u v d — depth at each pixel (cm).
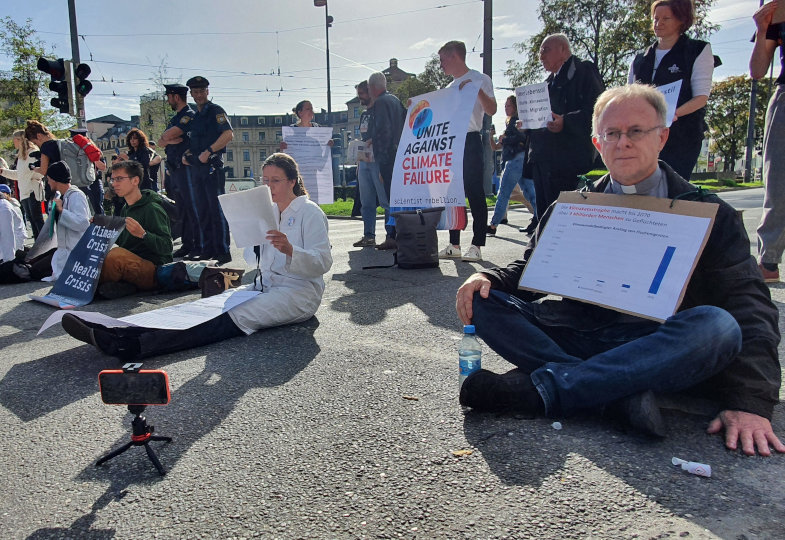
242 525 154
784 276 439
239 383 260
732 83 4984
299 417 221
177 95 688
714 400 218
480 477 173
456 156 550
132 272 480
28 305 466
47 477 183
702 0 2795
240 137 10756
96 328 283
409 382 254
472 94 546
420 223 553
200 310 327
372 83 672
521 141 807
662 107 220
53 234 569
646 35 3353
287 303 348
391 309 396
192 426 217
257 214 330
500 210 835
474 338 232
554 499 160
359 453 191
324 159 801
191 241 750
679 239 209
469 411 221
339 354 298
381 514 156
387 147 675
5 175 977
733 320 183
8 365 303
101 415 231
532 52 3588
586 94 466
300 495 167
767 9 375
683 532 145
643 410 185
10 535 153
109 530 154
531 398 203
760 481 166
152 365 290
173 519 157
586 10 3431
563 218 243
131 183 497
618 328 216
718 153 5912
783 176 390
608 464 178
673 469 174
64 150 777
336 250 734
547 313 230
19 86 2669
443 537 146
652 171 226
